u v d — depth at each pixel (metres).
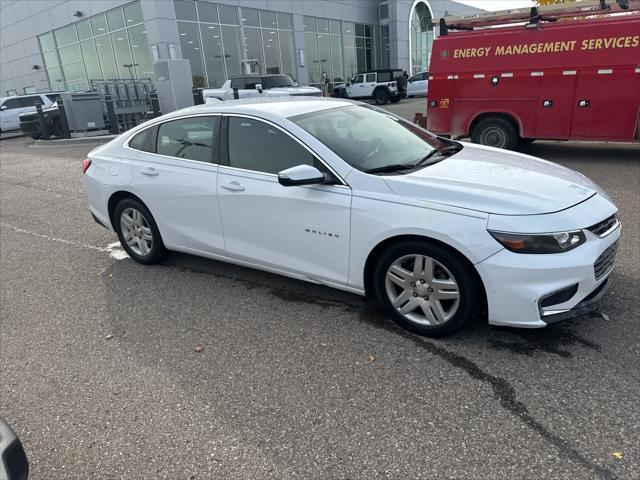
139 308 4.09
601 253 2.96
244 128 3.90
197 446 2.51
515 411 2.58
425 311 3.25
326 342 3.36
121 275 4.82
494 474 2.21
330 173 3.44
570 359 2.98
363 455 2.37
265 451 2.44
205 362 3.24
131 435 2.62
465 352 3.12
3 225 7.00
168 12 21.95
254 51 26.36
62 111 16.55
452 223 2.96
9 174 11.30
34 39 30.33
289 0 27.83
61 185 9.59
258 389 2.92
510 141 9.19
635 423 2.45
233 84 20.17
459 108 9.52
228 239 4.10
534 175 3.38
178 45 22.56
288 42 28.53
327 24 31.17
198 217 4.23
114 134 16.45
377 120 4.25
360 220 3.28
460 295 3.07
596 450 2.30
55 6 27.62
